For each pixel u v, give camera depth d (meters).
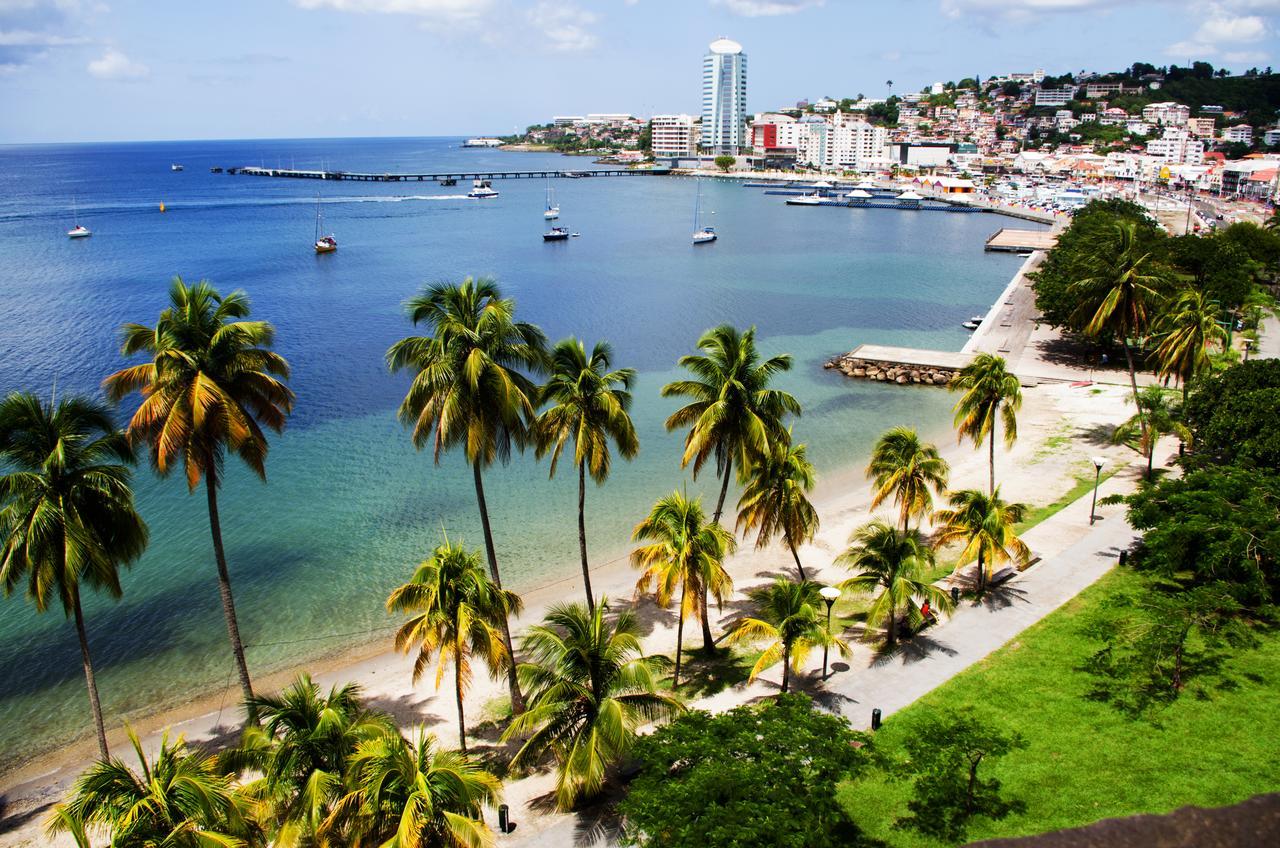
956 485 62.41
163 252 183.25
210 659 44.38
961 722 30.95
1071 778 30.53
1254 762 30.30
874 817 29.56
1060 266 106.75
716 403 42.12
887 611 40.59
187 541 57.16
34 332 111.62
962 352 100.94
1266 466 49.56
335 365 100.25
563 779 29.06
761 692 38.28
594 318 127.75
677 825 23.58
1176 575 45.84
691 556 37.00
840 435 77.94
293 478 67.88
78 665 43.88
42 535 30.94
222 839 23.25
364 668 43.41
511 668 36.94
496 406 36.56
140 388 34.53
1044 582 46.59
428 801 24.39
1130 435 69.00
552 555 55.41
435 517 61.12
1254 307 101.94
